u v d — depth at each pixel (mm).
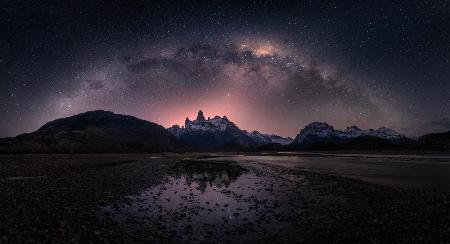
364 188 24719
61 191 23109
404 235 11898
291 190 25703
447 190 23734
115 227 13484
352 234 12250
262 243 11656
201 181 34438
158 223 14492
